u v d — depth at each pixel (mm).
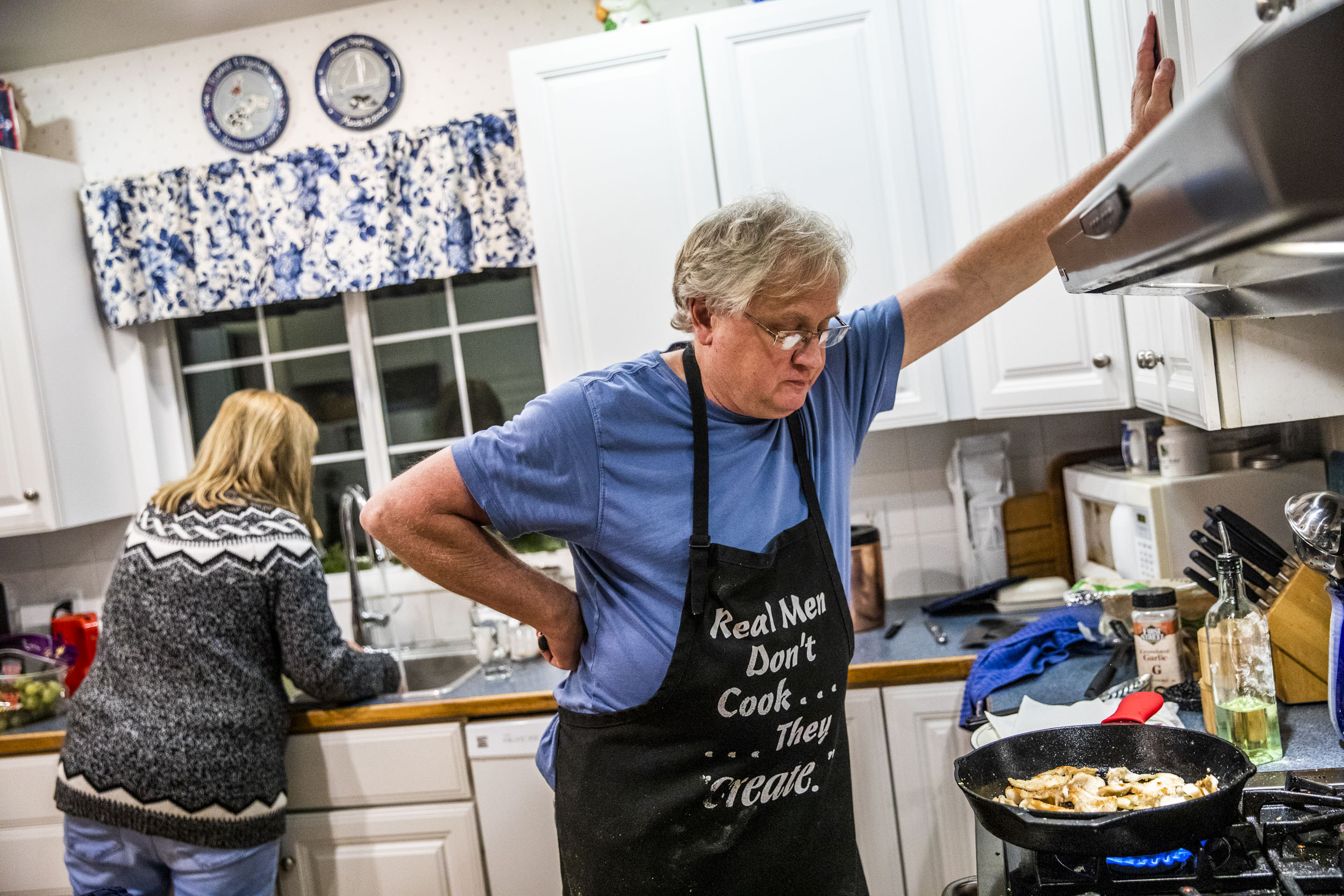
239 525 2029
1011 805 1062
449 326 2824
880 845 2051
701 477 1209
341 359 2887
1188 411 1534
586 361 2318
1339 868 946
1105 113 1895
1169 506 1876
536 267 2686
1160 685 1572
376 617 2469
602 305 2305
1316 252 853
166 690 1979
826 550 1265
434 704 2137
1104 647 1941
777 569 1223
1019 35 2045
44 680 2436
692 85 2246
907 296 1378
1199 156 640
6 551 2936
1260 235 636
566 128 2287
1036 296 2102
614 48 2260
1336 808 1045
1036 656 1887
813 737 1258
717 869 1238
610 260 2295
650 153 2268
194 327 2930
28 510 2604
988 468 2461
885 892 2055
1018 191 2086
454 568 1243
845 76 2207
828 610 1263
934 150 2199
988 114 2092
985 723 1569
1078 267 1061
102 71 2820
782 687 1226
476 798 2158
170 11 2564
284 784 2104
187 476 2152
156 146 2814
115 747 1962
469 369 2826
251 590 2014
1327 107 557
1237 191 618
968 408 2250
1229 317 1285
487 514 1238
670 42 2246
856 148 2215
